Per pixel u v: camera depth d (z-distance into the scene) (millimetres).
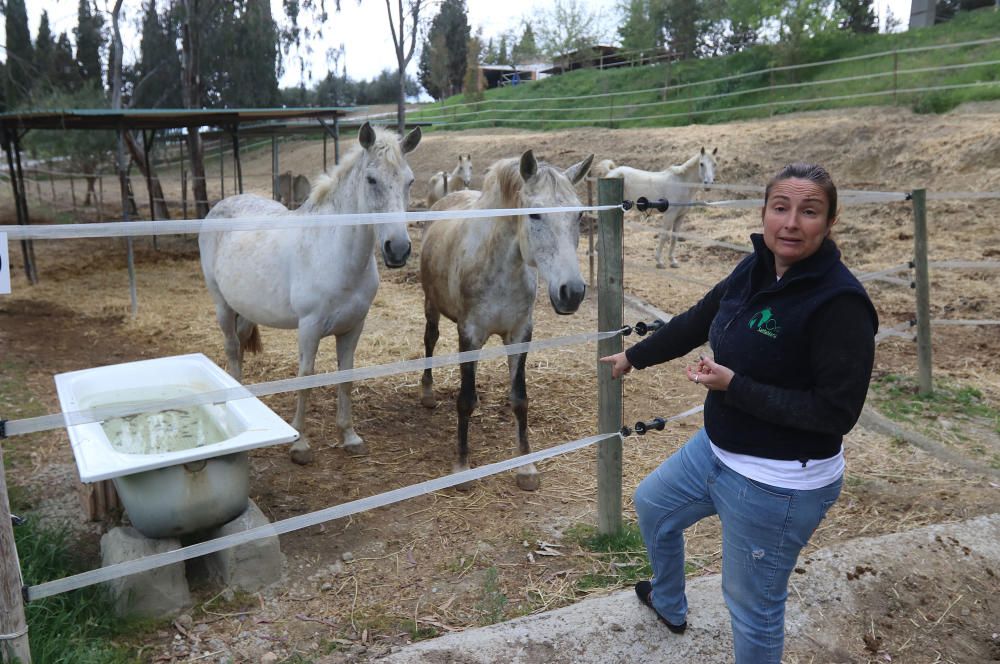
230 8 19422
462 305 3602
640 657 2350
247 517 2822
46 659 2125
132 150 13781
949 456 3967
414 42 16750
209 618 2568
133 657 2336
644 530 2201
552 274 3033
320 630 2520
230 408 3078
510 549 3074
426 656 2275
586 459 4043
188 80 15492
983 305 6773
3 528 1833
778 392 1615
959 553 2941
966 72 14453
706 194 13148
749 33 25266
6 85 13117
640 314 7227
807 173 1612
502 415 4695
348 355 4031
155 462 2391
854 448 4141
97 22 15570
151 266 10164
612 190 2707
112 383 3490
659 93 21719
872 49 18312
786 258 1651
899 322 6469
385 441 4258
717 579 2754
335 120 11062
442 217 2576
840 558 2871
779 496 1708
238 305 4184
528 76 39625
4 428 1843
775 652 1869
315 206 3893
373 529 3230
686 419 4648
